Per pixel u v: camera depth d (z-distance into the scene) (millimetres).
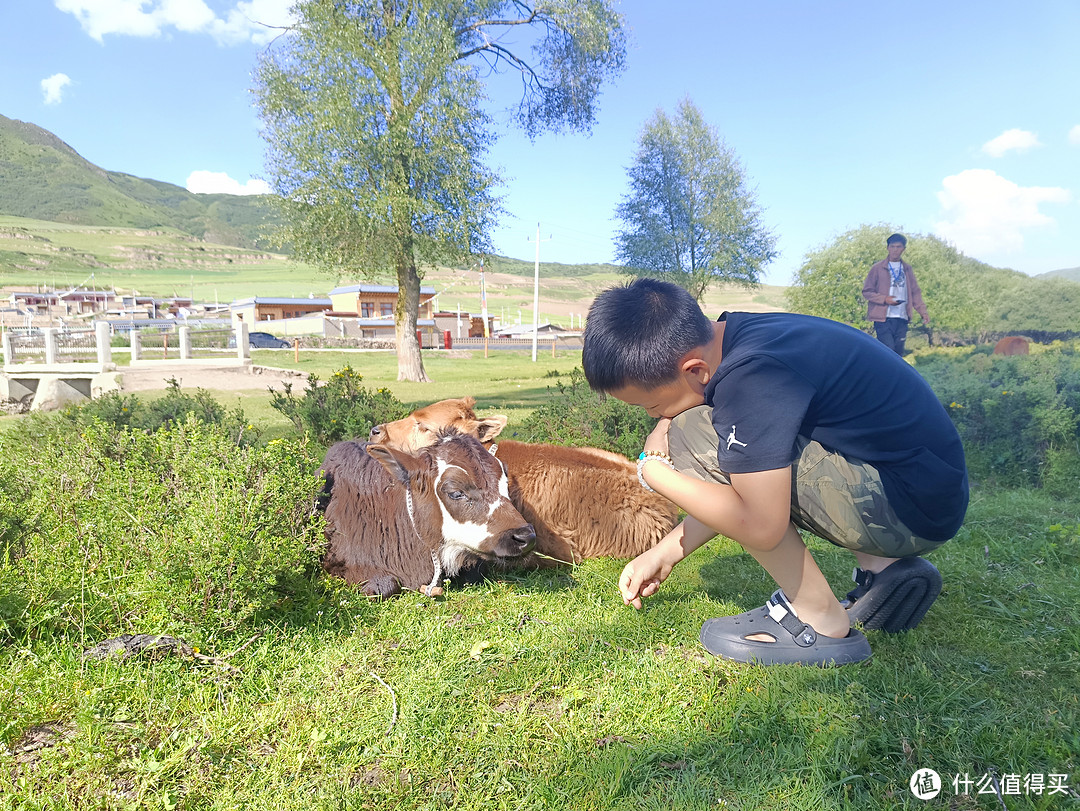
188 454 3504
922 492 2207
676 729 2105
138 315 76062
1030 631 2713
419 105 19391
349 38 18484
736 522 2148
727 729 2084
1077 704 2180
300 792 1851
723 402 2100
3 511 3248
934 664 2455
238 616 2684
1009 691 2279
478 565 3523
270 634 2740
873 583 2604
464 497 3207
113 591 2762
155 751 1996
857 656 2447
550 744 2055
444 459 3271
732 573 3547
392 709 2215
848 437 2189
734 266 30969
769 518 2102
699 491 2215
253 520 3000
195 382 18812
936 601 3016
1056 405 5508
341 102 18297
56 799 1794
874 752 1982
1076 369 6438
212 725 2129
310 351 37469
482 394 15508
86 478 3506
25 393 19078
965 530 4031
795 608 2496
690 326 2113
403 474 3307
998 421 5750
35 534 3113
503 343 65625
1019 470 5516
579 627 2877
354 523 3473
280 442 3828
